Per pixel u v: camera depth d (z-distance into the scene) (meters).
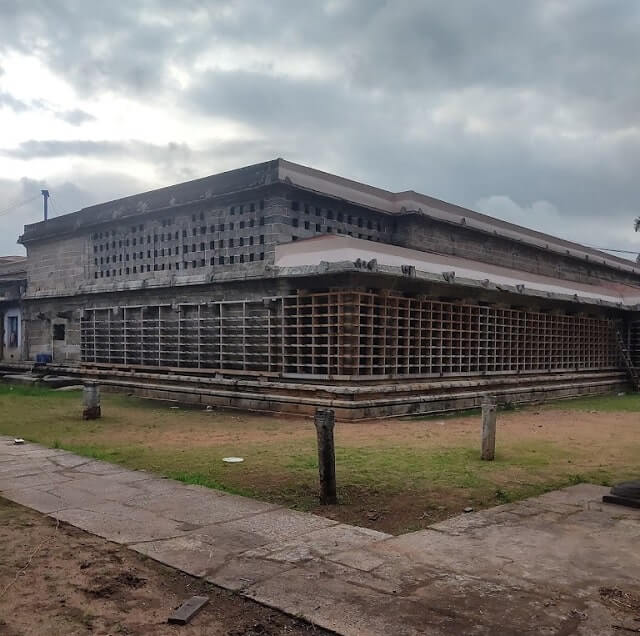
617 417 16.64
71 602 4.47
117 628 4.09
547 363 23.53
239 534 5.89
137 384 20.80
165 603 4.46
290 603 4.39
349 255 15.38
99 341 23.48
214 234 19.39
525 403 20.78
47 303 26.14
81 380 22.83
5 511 6.66
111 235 23.25
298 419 15.22
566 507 6.94
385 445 11.11
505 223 27.31
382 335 16.22
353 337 15.52
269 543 5.64
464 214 24.69
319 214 19.12
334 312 16.03
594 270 34.53
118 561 5.22
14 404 17.27
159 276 21.02
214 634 4.02
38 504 6.92
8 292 28.28
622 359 28.77
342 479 8.17
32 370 25.66
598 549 5.52
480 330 19.97
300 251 16.69
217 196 18.91
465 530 6.06
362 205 20.25
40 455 9.82
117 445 11.02
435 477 8.33
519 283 21.61
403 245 21.88
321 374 16.08
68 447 10.59
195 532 5.95
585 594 4.56
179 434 12.56
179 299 20.09
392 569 5.02
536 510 6.81
